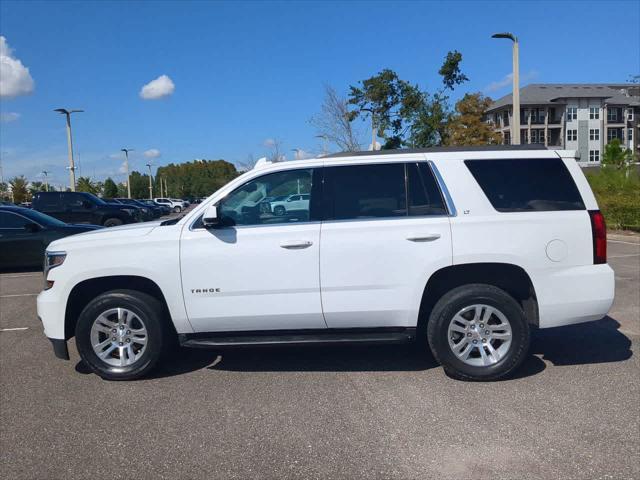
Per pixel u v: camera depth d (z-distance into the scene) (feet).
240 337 16.67
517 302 16.39
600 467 11.41
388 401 15.02
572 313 16.05
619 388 15.53
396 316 16.15
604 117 229.86
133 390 16.28
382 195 16.33
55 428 13.82
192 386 16.51
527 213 16.02
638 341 19.99
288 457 12.16
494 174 16.37
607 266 16.30
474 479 11.11
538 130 227.20
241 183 16.71
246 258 16.12
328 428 13.50
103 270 16.46
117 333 16.98
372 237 15.96
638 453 11.94
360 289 16.03
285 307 16.19
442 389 15.76
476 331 16.08
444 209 16.11
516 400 14.85
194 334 16.80
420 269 15.88
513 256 15.80
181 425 13.84
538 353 18.86
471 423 13.55
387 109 93.61
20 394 16.11
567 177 16.42
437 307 16.10
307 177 16.67
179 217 18.20
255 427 13.65
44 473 11.71
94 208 67.10
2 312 27.17
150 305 16.69
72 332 17.57
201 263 16.24
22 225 41.06
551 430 13.08
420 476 11.27
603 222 16.31
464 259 15.80
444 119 93.61
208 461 12.07
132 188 335.47
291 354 19.40
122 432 13.52
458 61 89.40
